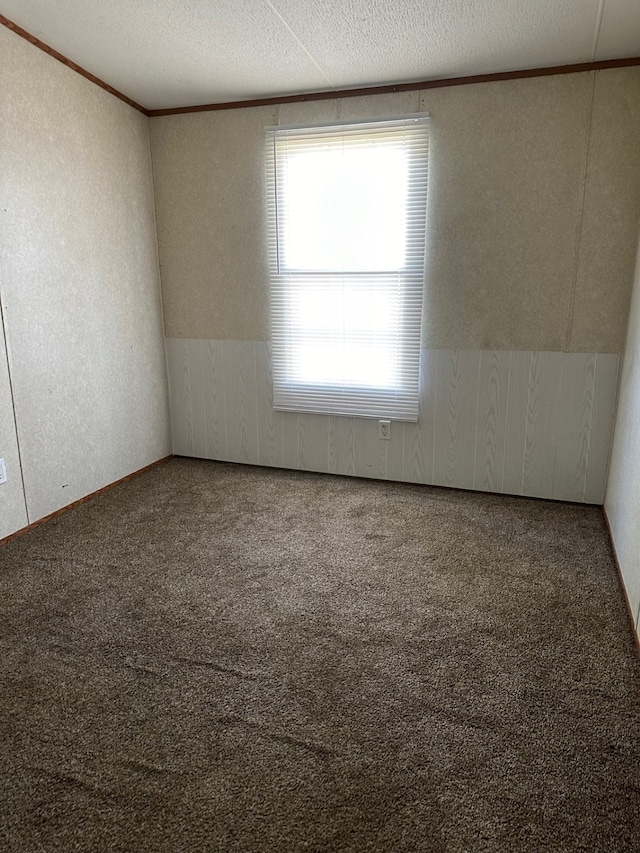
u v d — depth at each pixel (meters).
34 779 1.42
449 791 1.39
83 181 3.05
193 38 2.59
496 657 1.90
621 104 2.76
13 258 2.64
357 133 3.17
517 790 1.39
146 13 2.37
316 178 3.31
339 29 2.47
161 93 3.28
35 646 1.95
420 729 1.58
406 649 1.94
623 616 2.14
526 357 3.16
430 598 2.26
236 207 3.53
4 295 2.61
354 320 3.43
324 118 3.25
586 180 2.88
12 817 1.32
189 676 1.80
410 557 2.61
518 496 3.37
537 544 2.74
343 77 3.01
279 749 1.52
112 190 3.29
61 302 2.96
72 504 3.18
